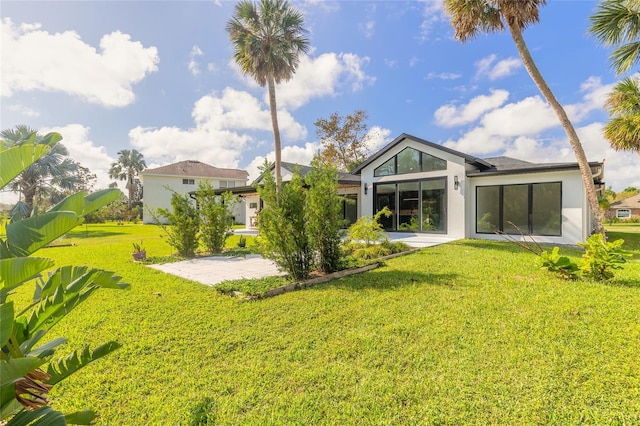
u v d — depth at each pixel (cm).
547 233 1094
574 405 229
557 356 296
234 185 3675
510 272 630
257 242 725
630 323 363
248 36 1325
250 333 369
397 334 356
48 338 362
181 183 3347
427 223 1323
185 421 224
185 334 369
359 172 1596
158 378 278
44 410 133
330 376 276
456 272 641
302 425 218
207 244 1084
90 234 1944
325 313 429
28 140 188
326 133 2886
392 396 246
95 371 289
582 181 1016
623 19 880
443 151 1267
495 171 1151
